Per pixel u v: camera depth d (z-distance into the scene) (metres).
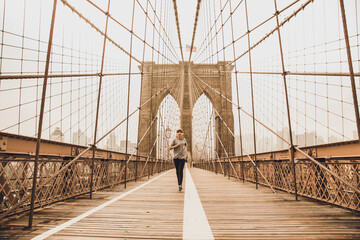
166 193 3.67
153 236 1.60
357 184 2.22
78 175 3.33
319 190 2.87
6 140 2.18
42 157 2.78
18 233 1.65
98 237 1.57
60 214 2.21
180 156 4.10
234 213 2.27
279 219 2.04
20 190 2.19
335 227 1.80
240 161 6.75
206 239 1.54
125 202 2.86
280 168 4.01
